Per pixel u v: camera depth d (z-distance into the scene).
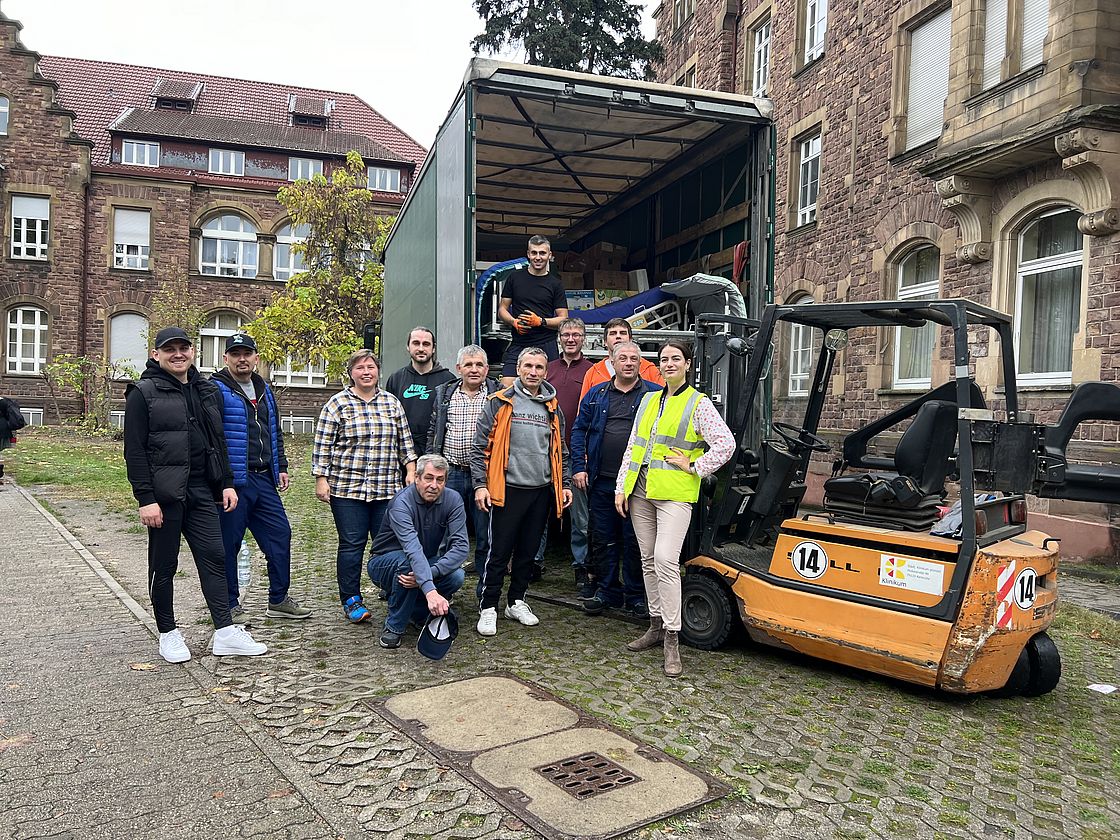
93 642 5.24
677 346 4.95
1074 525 8.56
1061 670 5.07
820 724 4.12
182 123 30.45
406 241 11.12
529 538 5.77
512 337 7.28
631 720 4.11
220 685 4.50
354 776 3.44
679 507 4.89
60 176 27.09
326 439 5.63
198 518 4.92
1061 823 3.21
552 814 3.14
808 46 15.76
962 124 10.36
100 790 3.31
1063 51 8.91
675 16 22.45
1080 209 9.07
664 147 8.76
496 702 4.27
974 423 4.51
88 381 26.97
